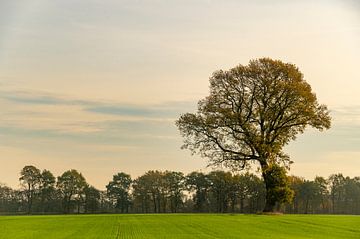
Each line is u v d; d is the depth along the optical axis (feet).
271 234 153.38
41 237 142.61
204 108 262.06
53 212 524.52
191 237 141.08
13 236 146.72
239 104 261.44
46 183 527.40
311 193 526.16
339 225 191.11
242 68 258.78
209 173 533.96
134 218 250.78
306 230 168.76
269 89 257.55
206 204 538.06
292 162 261.65
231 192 523.29
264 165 255.70
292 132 263.90
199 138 261.85
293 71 258.37
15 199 525.34
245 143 259.60
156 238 138.10
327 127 262.06
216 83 263.08
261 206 512.22
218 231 162.91
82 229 175.22
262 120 260.42
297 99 257.96
